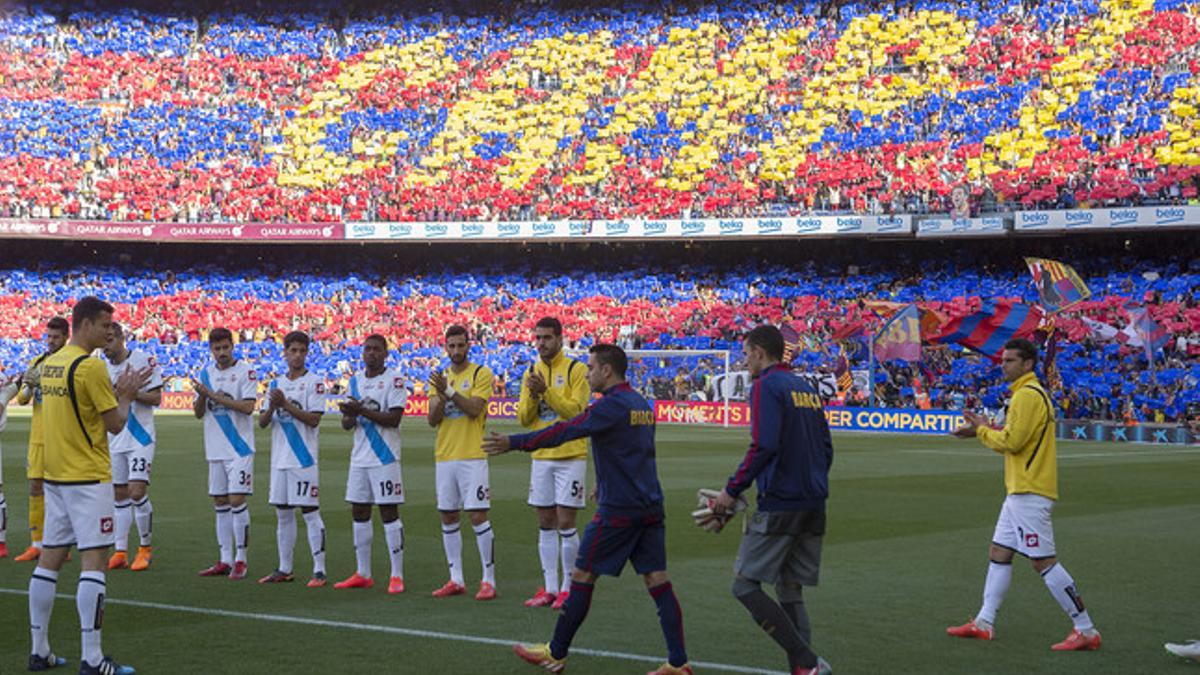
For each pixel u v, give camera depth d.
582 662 8.51
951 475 24.38
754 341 7.88
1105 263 48.25
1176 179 45.41
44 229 51.81
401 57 61.25
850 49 56.72
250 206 54.72
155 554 13.67
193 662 8.34
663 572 8.17
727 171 53.62
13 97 58.25
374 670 8.14
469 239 51.94
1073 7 53.94
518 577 12.22
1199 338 42.06
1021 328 39.31
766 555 7.66
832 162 52.62
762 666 8.38
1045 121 50.53
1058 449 33.56
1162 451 32.69
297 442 11.72
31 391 13.30
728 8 60.69
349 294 54.78
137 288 55.09
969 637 9.38
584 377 10.76
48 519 8.24
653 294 52.38
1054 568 9.02
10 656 8.57
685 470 24.97
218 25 62.91
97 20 62.22
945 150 51.25
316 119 58.81
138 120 58.12
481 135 57.41
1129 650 8.98
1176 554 13.95
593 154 55.72
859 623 9.92
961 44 55.00
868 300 46.97
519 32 61.88
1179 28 51.06
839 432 40.91
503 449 8.04
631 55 59.62
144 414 12.74
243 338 52.94
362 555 11.65
